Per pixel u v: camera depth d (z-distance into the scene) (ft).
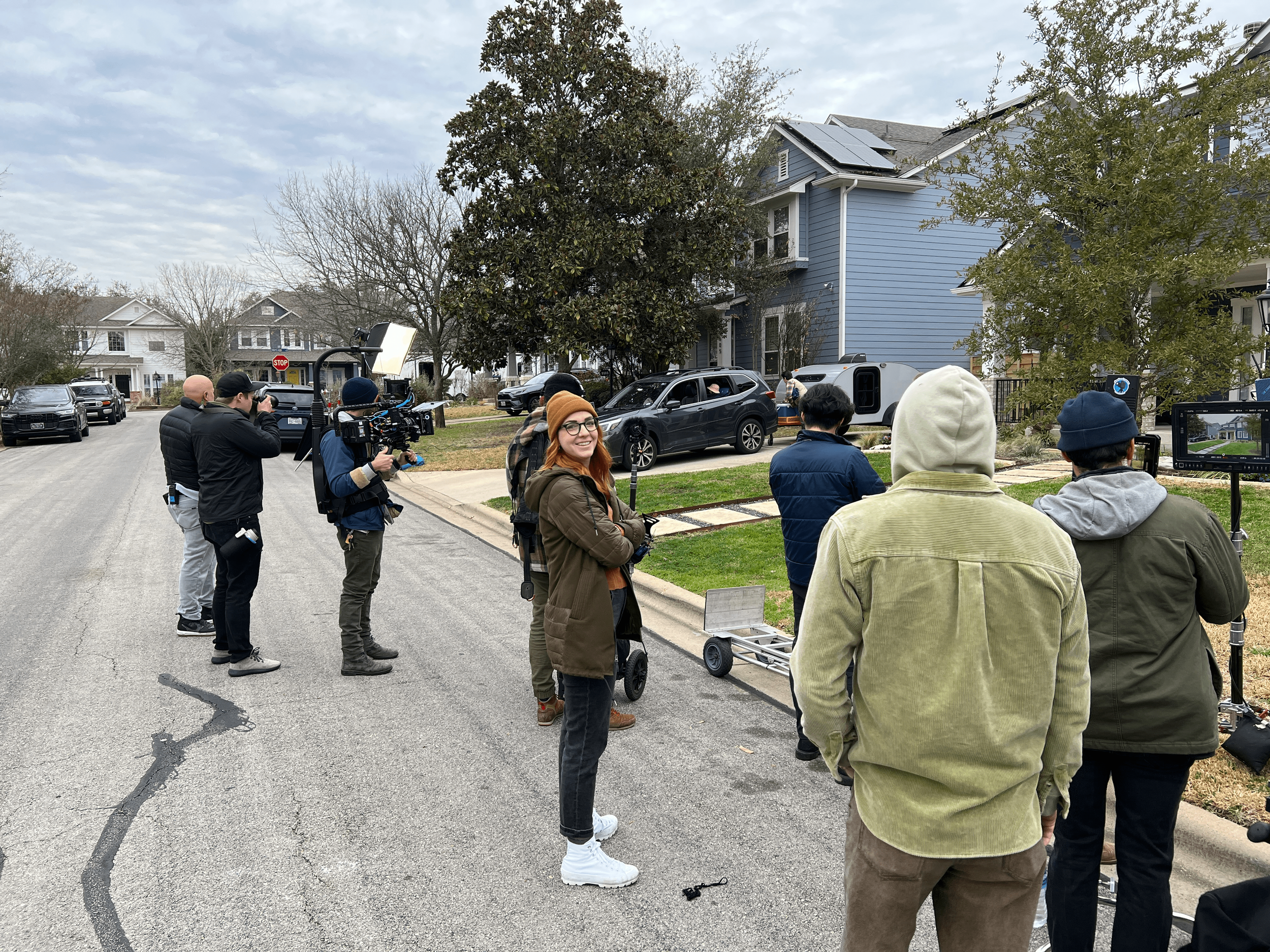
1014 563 5.56
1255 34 41.14
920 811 5.65
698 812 11.97
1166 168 29.60
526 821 11.71
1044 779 6.08
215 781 12.84
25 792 12.49
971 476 5.84
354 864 10.64
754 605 17.90
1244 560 21.50
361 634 17.97
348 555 17.31
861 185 69.72
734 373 53.57
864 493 12.63
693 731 14.87
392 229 84.69
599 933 9.25
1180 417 13.17
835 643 5.85
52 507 40.24
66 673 17.69
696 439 50.26
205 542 20.06
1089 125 32.12
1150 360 31.63
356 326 88.17
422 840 11.19
